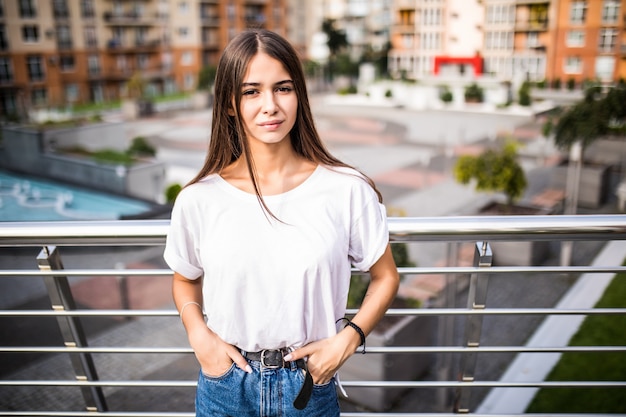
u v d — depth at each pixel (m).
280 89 1.18
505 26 46.69
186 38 51.94
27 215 16.20
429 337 5.79
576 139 10.83
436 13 51.28
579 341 5.61
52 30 43.59
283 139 1.22
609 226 1.46
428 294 6.71
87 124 22.84
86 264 10.90
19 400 5.17
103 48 47.25
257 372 1.24
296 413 1.24
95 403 1.78
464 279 8.31
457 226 1.46
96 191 18.27
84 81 46.59
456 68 51.41
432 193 16.53
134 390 5.34
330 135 28.19
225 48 1.19
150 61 50.41
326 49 59.75
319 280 1.19
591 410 4.30
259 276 1.19
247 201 1.21
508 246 9.44
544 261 9.60
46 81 44.19
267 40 1.16
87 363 1.74
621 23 39.47
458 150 23.92
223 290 1.21
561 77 42.62
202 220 1.24
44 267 1.55
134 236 1.47
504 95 36.69
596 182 13.07
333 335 1.24
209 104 42.03
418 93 39.12
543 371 5.01
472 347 1.67
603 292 7.52
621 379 4.76
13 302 8.66
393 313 1.61
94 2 45.94
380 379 5.02
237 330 1.23
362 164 21.30
